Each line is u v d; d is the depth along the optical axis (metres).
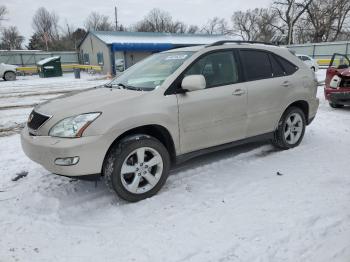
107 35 33.91
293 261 2.70
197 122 4.14
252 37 60.09
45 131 3.57
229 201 3.71
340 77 8.27
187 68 4.12
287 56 5.32
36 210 3.68
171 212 3.53
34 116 3.87
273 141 5.32
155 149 3.81
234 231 3.13
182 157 4.16
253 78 4.75
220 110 4.32
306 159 4.92
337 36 47.31
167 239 3.06
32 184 4.33
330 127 6.79
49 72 27.48
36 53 36.28
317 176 4.27
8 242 3.08
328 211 3.39
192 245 2.96
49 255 2.90
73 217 3.53
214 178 4.35
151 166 3.84
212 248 2.90
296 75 5.29
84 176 3.49
